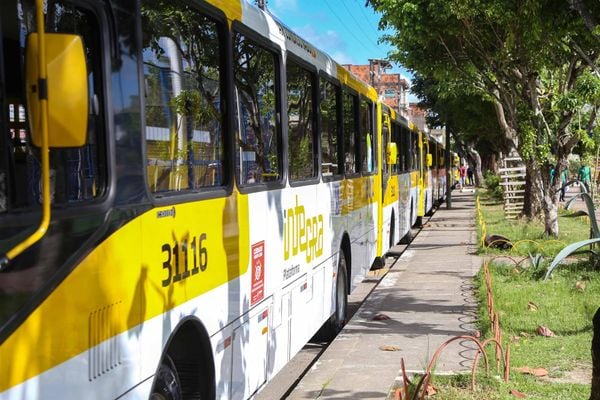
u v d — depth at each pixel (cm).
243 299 511
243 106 538
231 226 489
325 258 808
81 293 303
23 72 283
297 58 693
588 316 892
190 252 417
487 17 1400
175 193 407
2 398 253
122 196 343
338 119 909
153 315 368
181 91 428
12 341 259
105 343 321
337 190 877
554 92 1869
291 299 654
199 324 427
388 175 1436
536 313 934
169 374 407
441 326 899
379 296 1126
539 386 630
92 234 315
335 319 884
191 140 440
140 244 356
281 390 745
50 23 303
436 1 1438
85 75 267
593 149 2127
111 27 344
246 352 515
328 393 636
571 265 1281
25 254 269
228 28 505
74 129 262
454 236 2083
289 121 668
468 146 6034
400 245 1997
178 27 426
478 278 1230
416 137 2286
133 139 358
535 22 937
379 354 766
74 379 296
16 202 275
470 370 686
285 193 637
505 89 1839
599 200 2659
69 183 308
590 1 804
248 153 546
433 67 1770
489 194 4309
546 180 1792
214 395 445
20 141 280
